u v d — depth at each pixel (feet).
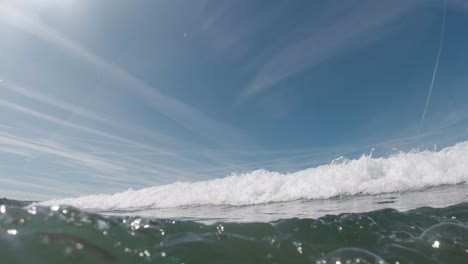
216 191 30.73
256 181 30.53
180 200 30.86
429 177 24.56
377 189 24.63
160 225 8.89
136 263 6.47
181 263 6.80
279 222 10.36
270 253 7.71
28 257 5.79
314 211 18.19
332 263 7.27
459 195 18.74
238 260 7.18
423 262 7.54
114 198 36.14
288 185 28.22
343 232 9.53
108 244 6.95
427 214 12.29
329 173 28.22
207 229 9.27
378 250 8.24
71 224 7.45
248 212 20.11
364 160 27.84
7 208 7.80
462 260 7.62
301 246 8.26
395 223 10.64
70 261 5.93
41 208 8.02
